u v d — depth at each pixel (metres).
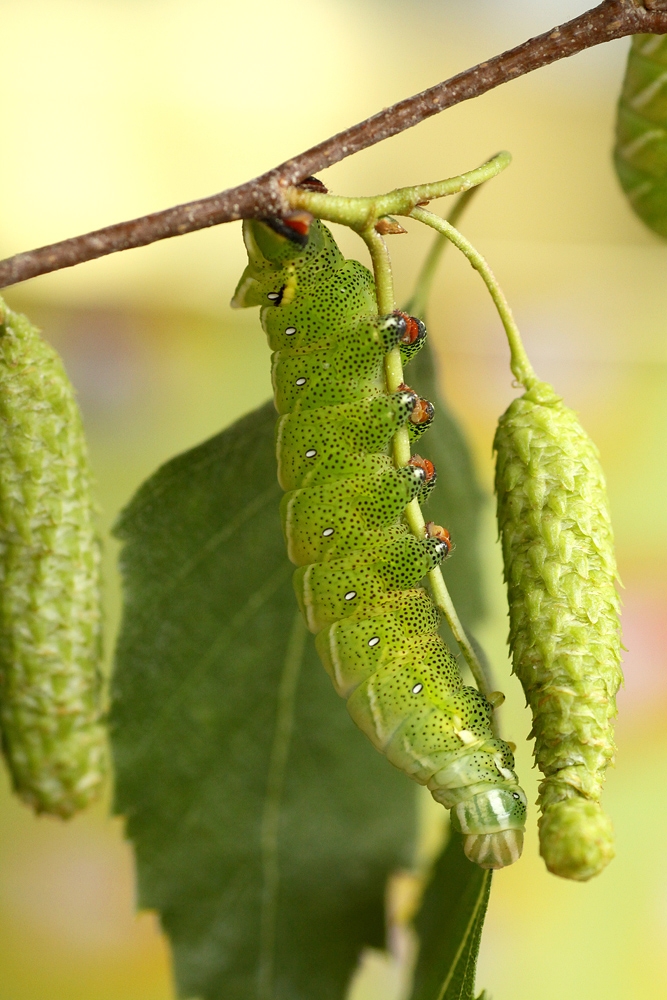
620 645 0.32
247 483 0.35
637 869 0.54
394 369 0.33
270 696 0.36
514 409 0.33
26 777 0.34
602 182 0.62
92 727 0.34
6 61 0.62
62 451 0.34
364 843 0.37
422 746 0.33
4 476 0.34
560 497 0.33
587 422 0.60
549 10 0.67
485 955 0.52
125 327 0.60
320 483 0.33
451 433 0.36
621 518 0.59
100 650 0.34
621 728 0.56
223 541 0.35
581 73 0.65
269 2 0.66
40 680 0.34
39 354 0.34
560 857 0.31
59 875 0.52
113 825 0.53
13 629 0.34
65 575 0.34
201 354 0.60
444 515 0.37
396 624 0.33
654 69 0.35
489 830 0.33
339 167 0.64
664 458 0.60
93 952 0.51
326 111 0.66
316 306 0.33
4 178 0.61
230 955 0.36
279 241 0.32
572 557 0.33
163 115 0.63
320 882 0.37
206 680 0.36
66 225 0.61
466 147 0.64
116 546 0.48
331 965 0.37
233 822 0.36
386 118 0.32
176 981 0.36
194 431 0.59
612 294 0.60
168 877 0.36
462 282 0.61
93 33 0.63
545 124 0.64
